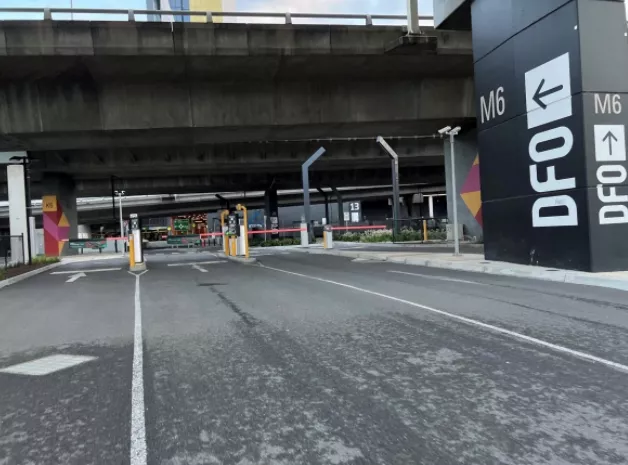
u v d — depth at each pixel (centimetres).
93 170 3831
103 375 559
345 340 685
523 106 1449
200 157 3869
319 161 4153
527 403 438
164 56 2039
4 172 3903
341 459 345
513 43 1477
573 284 1166
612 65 1272
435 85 2475
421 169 5578
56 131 2267
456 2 1739
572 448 352
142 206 6969
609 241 1257
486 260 1680
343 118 2442
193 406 454
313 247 3412
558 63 1312
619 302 916
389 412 427
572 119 1277
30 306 1146
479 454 346
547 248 1386
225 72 2227
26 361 633
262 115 2388
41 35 1944
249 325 807
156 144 2717
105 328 834
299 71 2278
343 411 432
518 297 999
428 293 1092
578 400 443
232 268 1978
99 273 2017
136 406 459
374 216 8906
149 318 910
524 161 1459
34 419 435
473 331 714
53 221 4028
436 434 381
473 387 483
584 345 622
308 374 539
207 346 677
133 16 1991
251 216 8088
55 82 2216
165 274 1827
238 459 350
